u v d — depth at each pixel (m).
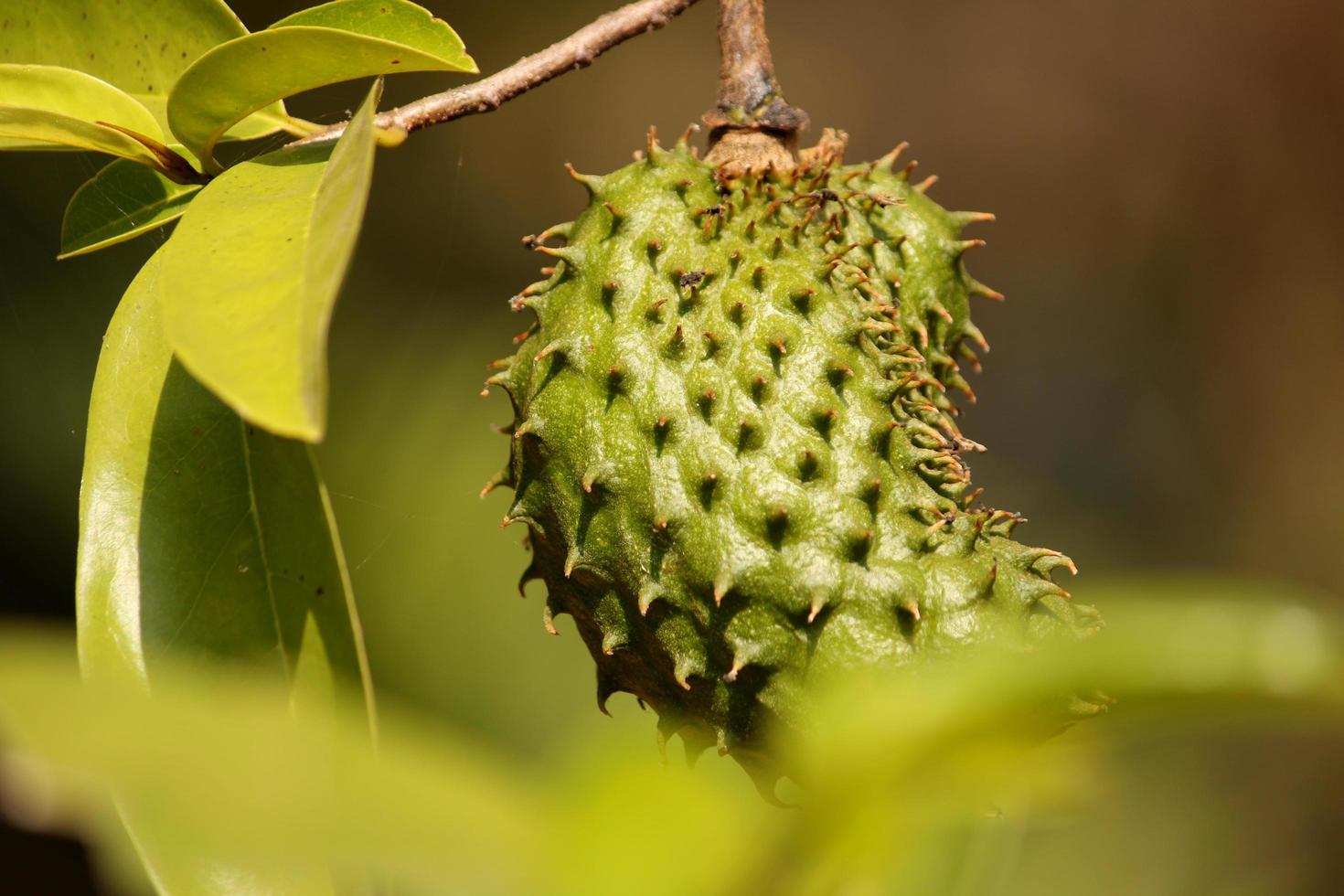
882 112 2.67
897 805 0.85
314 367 1.03
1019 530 2.15
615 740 0.81
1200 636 0.75
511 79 1.18
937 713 0.80
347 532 1.37
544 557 1.16
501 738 1.33
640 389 1.13
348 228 1.05
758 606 1.12
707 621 1.12
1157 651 0.76
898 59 2.65
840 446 1.13
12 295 1.52
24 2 1.18
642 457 1.13
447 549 1.36
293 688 1.14
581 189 2.59
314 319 1.04
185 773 0.67
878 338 1.16
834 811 0.82
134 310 1.16
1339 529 2.12
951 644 1.12
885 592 1.12
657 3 1.18
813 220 1.18
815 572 1.12
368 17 1.15
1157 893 1.43
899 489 1.13
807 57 2.70
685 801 0.80
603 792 0.79
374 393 1.40
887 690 0.86
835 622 1.12
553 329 1.15
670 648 1.13
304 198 1.09
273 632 1.14
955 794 0.88
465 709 1.34
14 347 1.51
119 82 1.18
